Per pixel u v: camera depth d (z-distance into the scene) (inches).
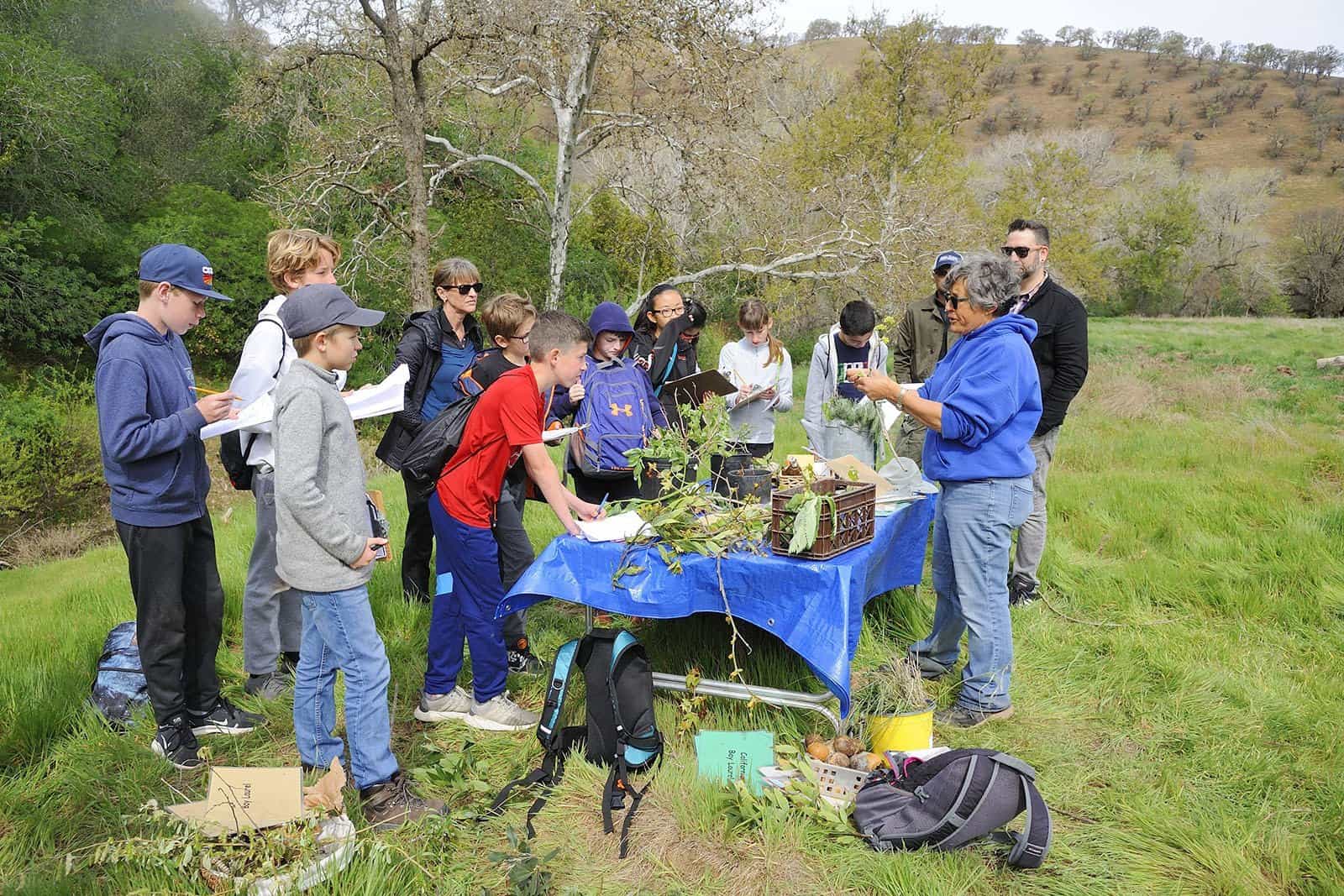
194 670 138.1
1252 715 141.7
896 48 938.1
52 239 742.5
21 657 171.0
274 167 939.3
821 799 113.5
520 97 639.1
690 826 111.3
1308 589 188.1
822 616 118.4
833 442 181.6
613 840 110.8
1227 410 499.8
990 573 136.9
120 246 797.2
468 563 134.3
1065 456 360.5
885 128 939.3
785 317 888.9
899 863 102.0
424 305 548.1
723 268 663.8
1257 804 118.1
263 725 140.3
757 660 152.3
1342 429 437.7
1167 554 221.0
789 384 228.7
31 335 695.7
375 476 467.2
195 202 866.8
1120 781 124.3
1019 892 101.2
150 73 948.6
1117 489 278.5
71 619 207.2
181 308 126.3
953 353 140.3
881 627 174.9
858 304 205.6
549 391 155.6
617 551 130.2
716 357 894.4
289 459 103.8
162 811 103.3
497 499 135.9
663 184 677.9
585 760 125.9
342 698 145.7
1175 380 606.2
